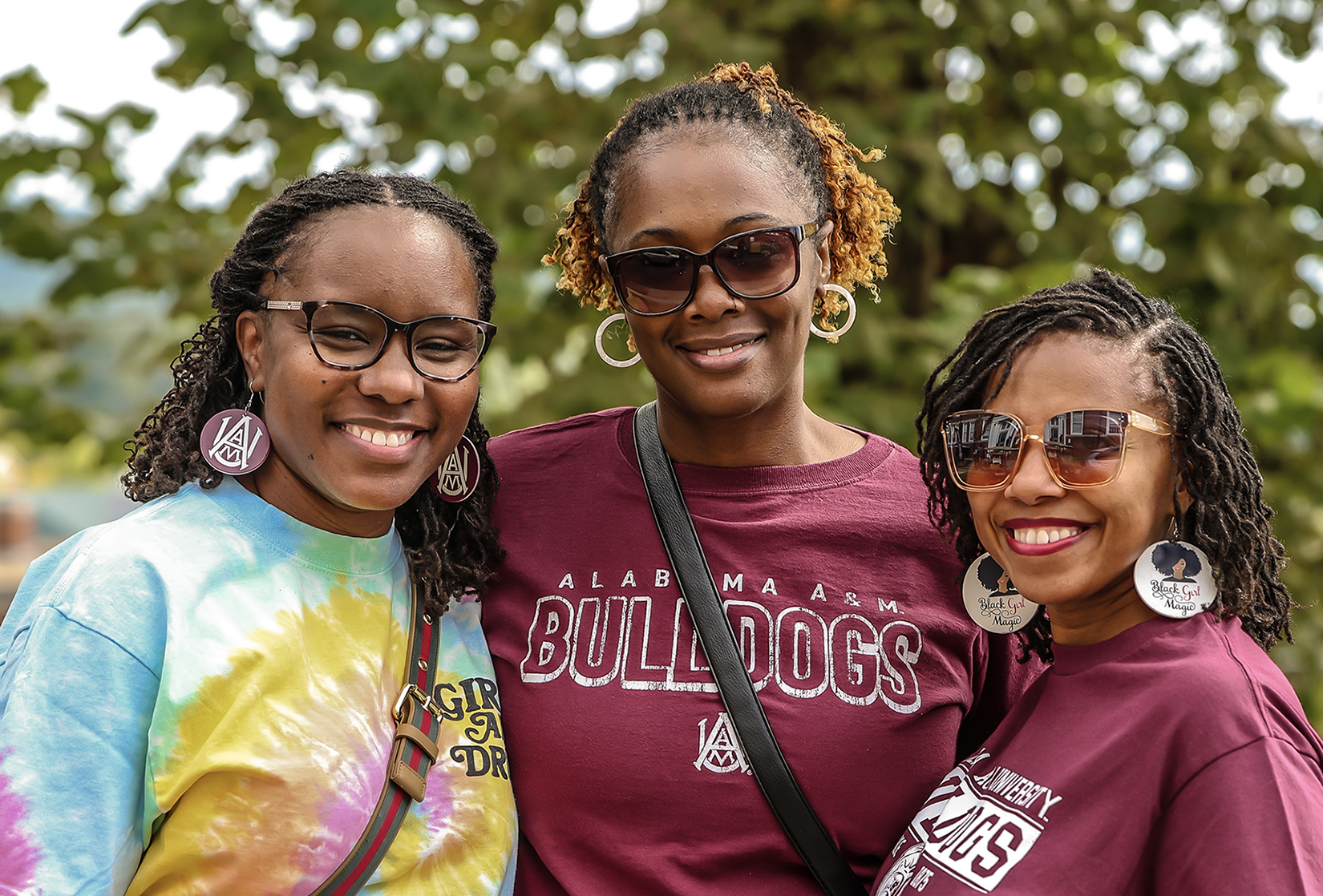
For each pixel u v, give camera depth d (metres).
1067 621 2.10
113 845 1.85
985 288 4.97
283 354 2.08
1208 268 5.37
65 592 1.94
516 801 2.32
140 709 1.91
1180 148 5.73
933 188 5.02
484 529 2.44
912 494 2.51
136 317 5.77
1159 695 1.86
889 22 5.27
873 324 4.95
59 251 5.64
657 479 2.46
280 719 1.98
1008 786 1.98
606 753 2.25
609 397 4.95
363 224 2.09
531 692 2.33
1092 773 1.86
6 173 5.76
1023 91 5.75
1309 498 5.59
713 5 5.43
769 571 2.37
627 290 2.32
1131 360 1.99
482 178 5.26
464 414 2.19
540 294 5.29
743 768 2.23
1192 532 2.04
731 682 2.26
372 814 2.02
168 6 5.25
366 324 2.06
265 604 2.04
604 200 2.43
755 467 2.46
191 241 5.78
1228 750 1.76
